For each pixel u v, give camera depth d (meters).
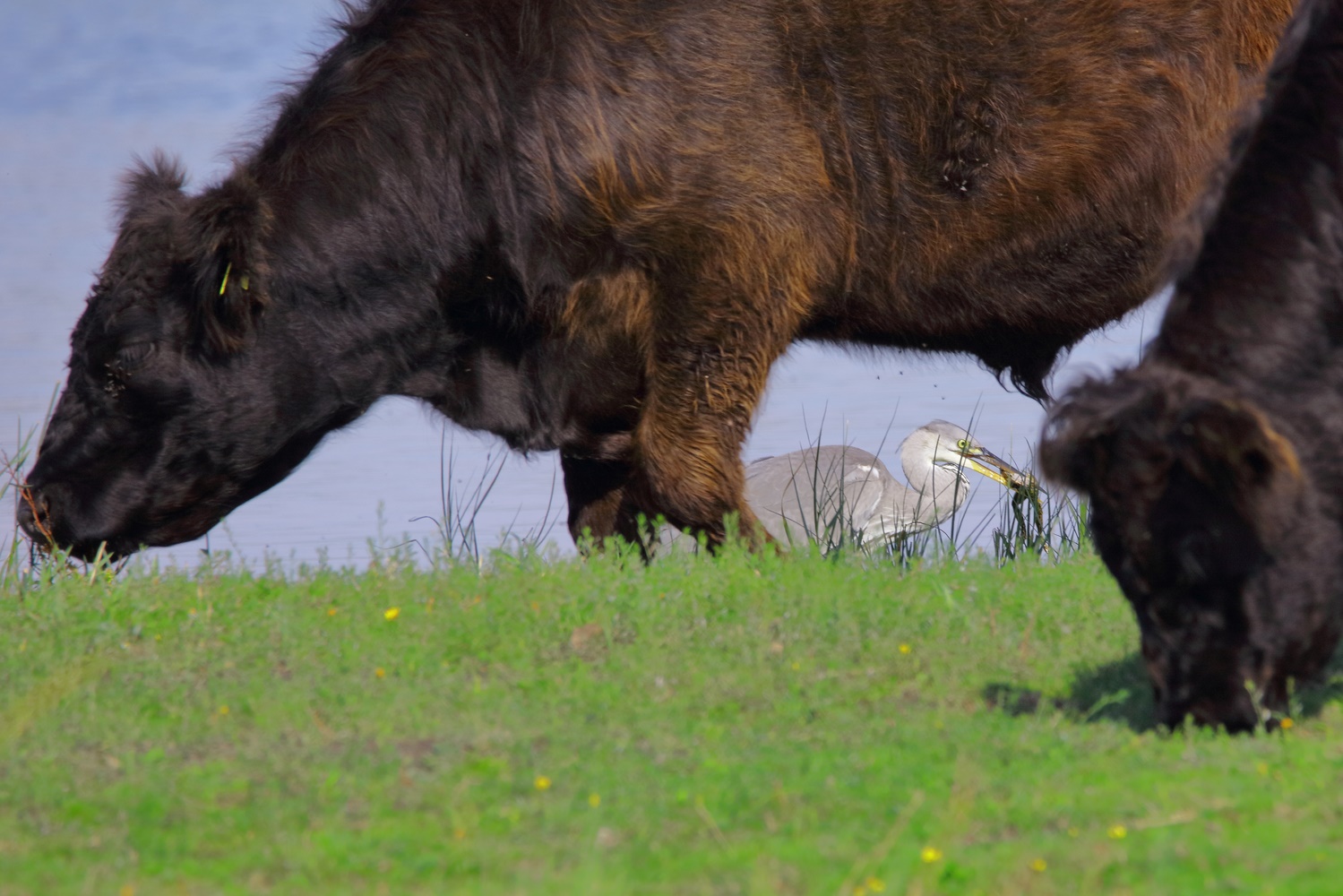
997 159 29.86
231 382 28.44
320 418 29.56
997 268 30.50
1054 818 17.52
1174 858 16.27
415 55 29.27
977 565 28.58
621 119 28.72
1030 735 20.16
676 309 29.11
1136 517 18.06
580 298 29.61
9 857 17.27
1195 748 18.88
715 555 29.45
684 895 15.78
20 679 23.02
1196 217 21.05
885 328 31.42
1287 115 20.67
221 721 21.31
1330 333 19.61
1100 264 30.75
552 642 24.27
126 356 27.95
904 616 25.02
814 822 17.58
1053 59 29.77
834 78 29.72
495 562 29.11
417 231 29.05
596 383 30.53
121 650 24.45
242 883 16.55
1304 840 16.66
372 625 25.23
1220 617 18.41
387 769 19.42
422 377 30.52
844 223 30.05
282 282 28.44
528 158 28.91
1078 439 18.11
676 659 23.47
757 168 28.94
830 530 34.97
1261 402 19.03
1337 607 19.02
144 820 18.17
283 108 30.11
